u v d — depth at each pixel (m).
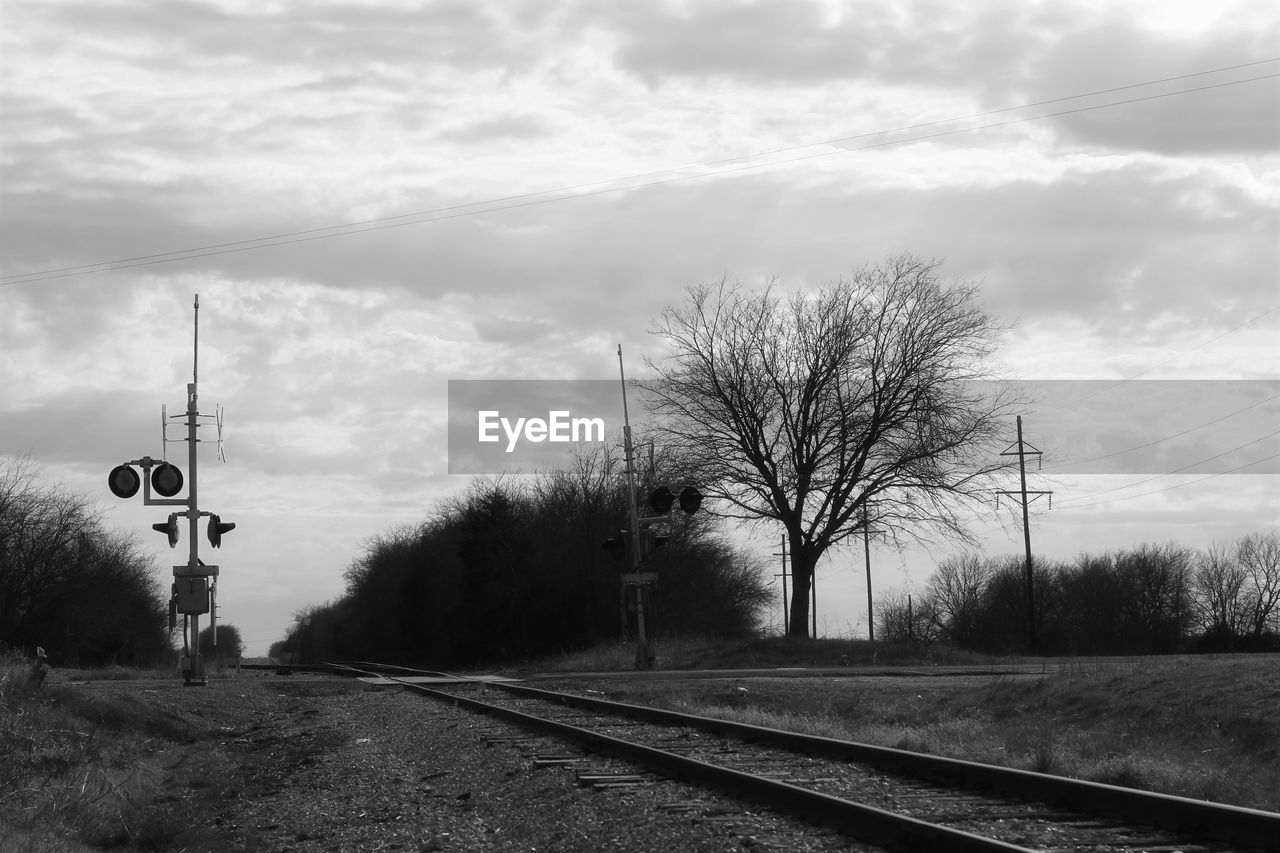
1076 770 14.14
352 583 104.38
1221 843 9.14
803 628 50.06
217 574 30.28
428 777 14.45
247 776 16.00
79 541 60.78
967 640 91.12
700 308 51.84
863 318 50.25
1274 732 18.14
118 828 12.38
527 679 35.44
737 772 11.87
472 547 67.12
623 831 10.24
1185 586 83.31
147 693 24.56
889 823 9.38
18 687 17.42
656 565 61.03
